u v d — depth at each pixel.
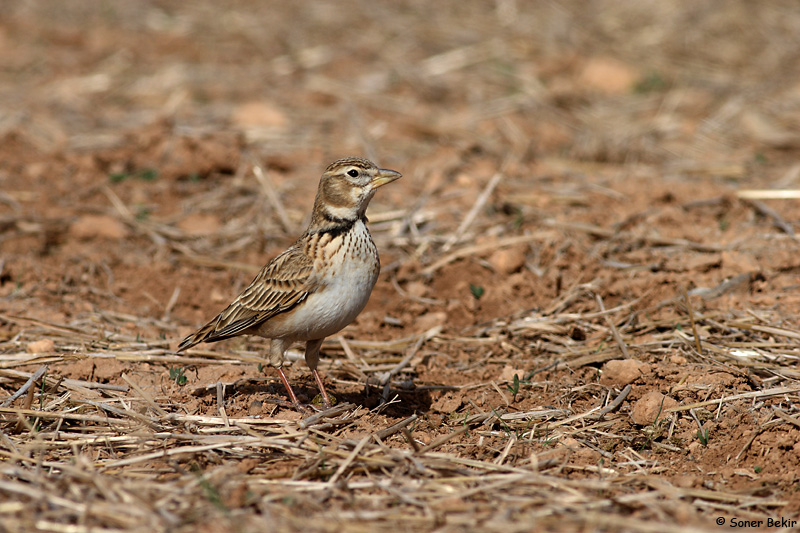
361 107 21.83
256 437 9.09
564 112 21.59
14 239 14.84
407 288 13.72
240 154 17.92
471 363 11.70
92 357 11.14
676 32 26.44
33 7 29.31
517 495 8.08
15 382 10.48
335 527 7.32
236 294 13.66
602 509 7.82
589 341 11.70
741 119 20.73
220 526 7.34
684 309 12.00
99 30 27.33
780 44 25.50
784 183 16.48
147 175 17.31
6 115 20.47
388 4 29.08
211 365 11.33
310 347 10.35
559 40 26.11
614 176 17.66
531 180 17.36
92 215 15.93
